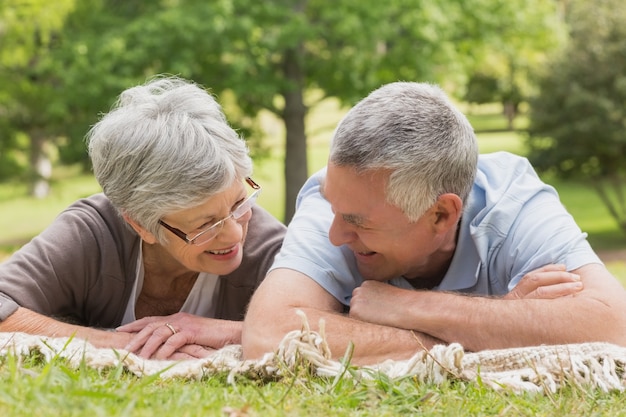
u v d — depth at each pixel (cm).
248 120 2192
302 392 278
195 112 365
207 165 352
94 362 305
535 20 2123
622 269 1324
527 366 308
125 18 2002
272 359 301
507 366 310
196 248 366
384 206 339
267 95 1962
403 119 338
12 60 2061
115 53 1822
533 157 2197
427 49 1927
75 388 242
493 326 332
